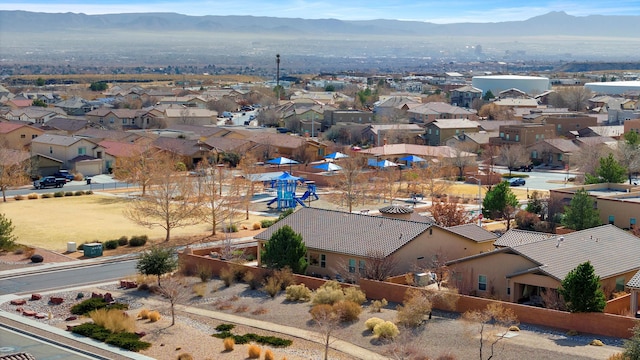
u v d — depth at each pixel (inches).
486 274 2463.1
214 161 5492.1
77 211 4247.0
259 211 4372.5
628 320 2003.0
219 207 3700.8
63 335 2178.9
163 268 2758.4
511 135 6806.1
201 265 2945.4
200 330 2246.6
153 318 2337.6
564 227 3462.1
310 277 2662.4
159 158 4916.3
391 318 2260.1
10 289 2694.4
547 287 2305.6
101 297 2576.3
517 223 3693.4
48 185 5147.6
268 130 7519.7
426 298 2293.3
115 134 6727.4
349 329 2187.5
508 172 6072.8
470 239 2891.2
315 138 7490.2
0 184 4581.7
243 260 3056.1
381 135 7234.3
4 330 2228.1
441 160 5718.5
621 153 5201.8
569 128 7588.6
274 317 2353.6
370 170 5585.6
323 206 4530.0
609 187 4094.5
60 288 2719.0
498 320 2145.7
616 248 2576.3
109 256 3225.9
